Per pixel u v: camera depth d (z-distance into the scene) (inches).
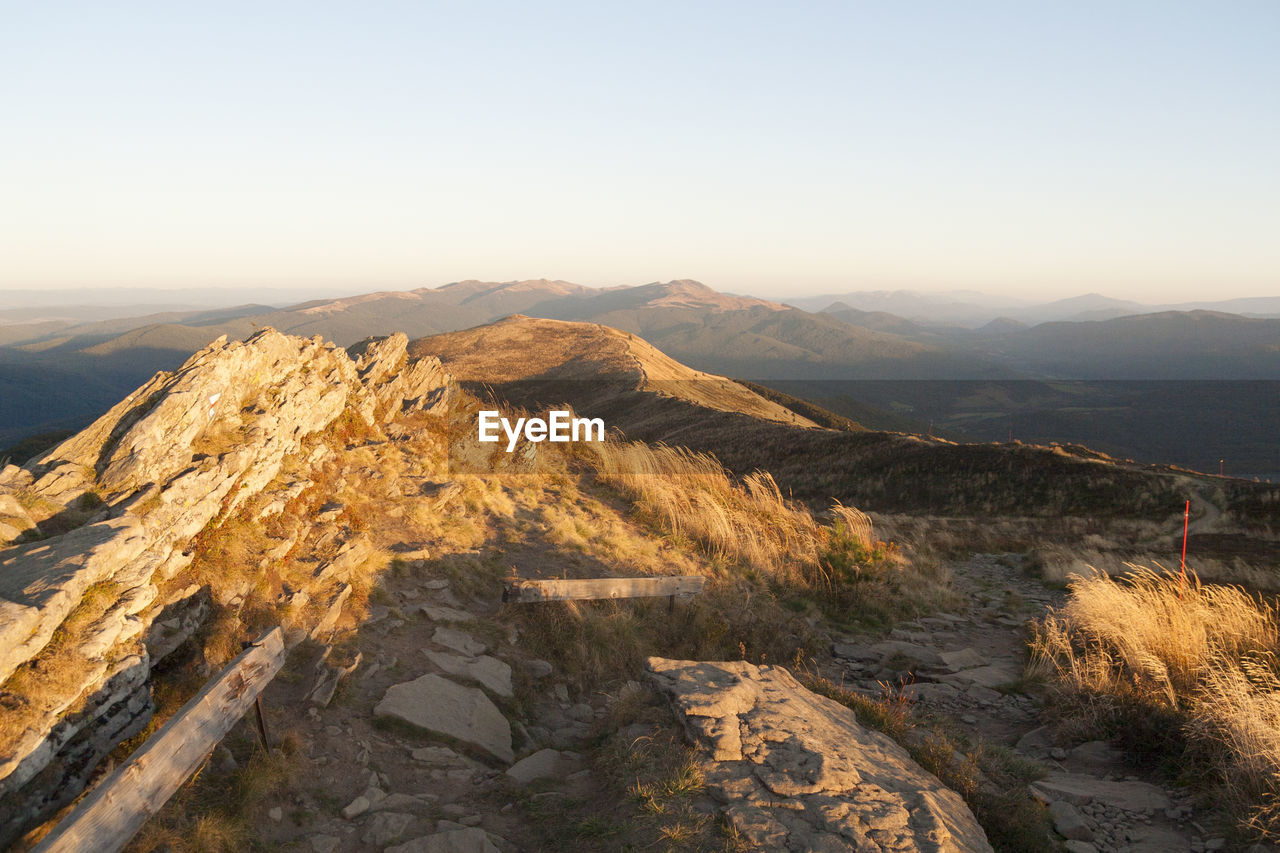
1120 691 277.7
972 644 414.0
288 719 203.8
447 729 221.5
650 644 335.3
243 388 325.1
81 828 120.9
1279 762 199.3
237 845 153.1
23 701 144.1
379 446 448.8
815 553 503.5
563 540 414.0
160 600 203.2
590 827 166.4
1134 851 184.9
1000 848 182.9
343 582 278.1
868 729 236.4
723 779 177.8
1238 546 938.7
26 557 171.6
